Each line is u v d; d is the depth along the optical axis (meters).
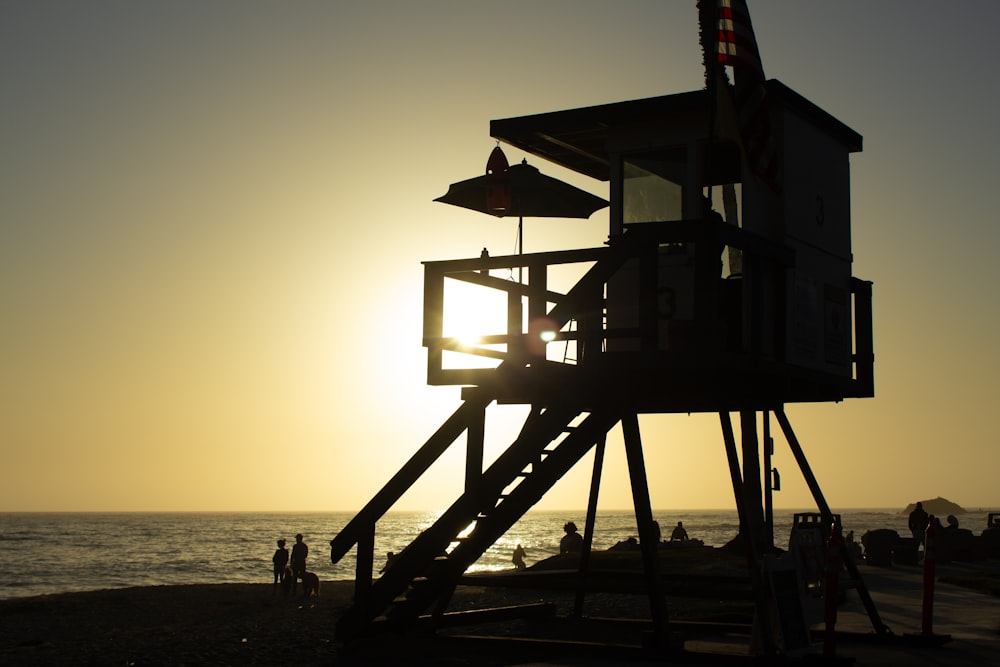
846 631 12.52
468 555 11.84
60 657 11.62
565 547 28.64
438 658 10.69
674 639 10.73
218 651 11.74
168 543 117.50
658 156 12.13
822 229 12.84
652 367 10.41
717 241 10.30
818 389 13.33
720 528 156.00
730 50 10.88
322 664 10.48
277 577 27.78
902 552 27.30
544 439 11.44
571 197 14.22
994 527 30.47
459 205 14.45
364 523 11.57
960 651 11.09
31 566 72.25
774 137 11.88
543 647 10.93
